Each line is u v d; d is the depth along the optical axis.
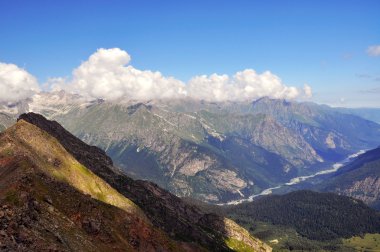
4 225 86.81
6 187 124.12
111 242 131.50
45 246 88.69
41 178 139.25
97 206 145.62
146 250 149.88
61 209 128.50
